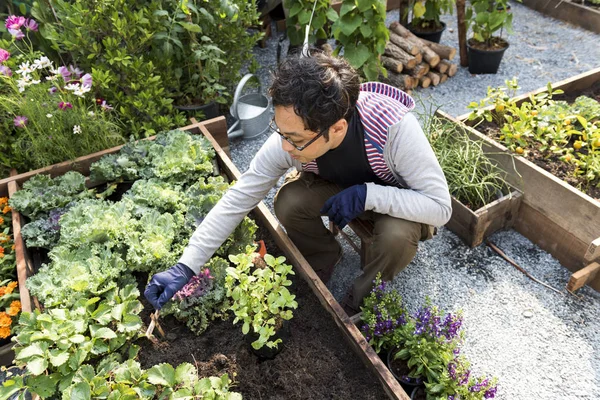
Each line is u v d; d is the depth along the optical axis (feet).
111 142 9.25
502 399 6.75
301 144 5.38
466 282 8.31
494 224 8.83
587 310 7.80
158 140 9.08
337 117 5.07
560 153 8.98
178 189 8.10
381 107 5.90
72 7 9.22
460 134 9.22
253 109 11.45
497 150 8.89
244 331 5.45
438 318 6.14
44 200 8.03
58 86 8.82
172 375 5.57
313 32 12.65
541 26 15.74
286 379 6.01
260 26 14.51
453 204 8.64
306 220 7.33
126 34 9.34
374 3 11.01
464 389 5.47
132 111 10.03
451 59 13.15
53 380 5.56
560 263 8.54
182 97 11.21
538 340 7.42
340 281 8.38
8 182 8.43
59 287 6.56
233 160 10.93
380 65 12.06
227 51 11.46
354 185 6.37
